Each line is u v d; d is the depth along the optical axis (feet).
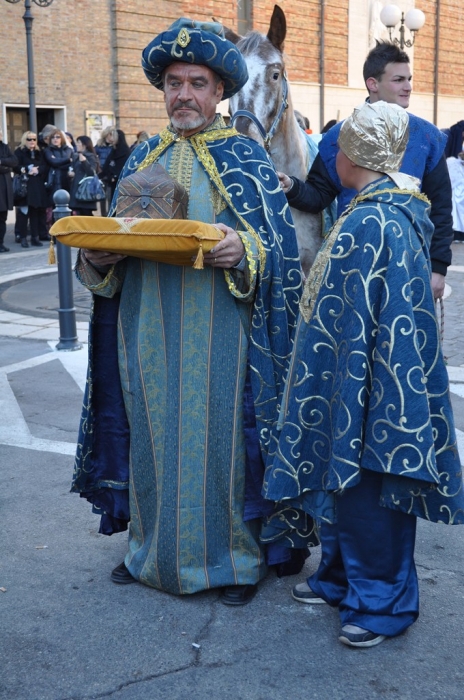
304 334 9.71
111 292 10.81
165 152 10.68
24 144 46.52
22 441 16.67
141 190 9.89
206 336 10.31
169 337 10.39
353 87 85.97
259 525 10.85
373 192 9.40
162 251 9.45
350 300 9.18
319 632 10.00
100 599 10.80
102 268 10.64
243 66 10.45
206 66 10.23
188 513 10.46
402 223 9.14
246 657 9.53
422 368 8.98
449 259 14.26
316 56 81.71
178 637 9.93
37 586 11.16
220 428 10.37
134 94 65.26
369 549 9.63
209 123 10.57
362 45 85.97
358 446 9.02
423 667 9.29
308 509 10.06
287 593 10.90
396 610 9.65
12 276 37.76
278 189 10.59
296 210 15.61
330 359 9.45
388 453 8.90
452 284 35.35
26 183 46.19
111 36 63.57
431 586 11.07
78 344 24.18
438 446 9.37
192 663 9.43
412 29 68.49
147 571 10.82
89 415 11.05
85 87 62.69
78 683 9.09
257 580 10.77
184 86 10.25
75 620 10.32
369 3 86.02
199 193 10.37
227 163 10.39
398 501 9.18
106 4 62.75
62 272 23.70
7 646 9.79
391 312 8.93
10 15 57.82
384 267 9.02
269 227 10.23
